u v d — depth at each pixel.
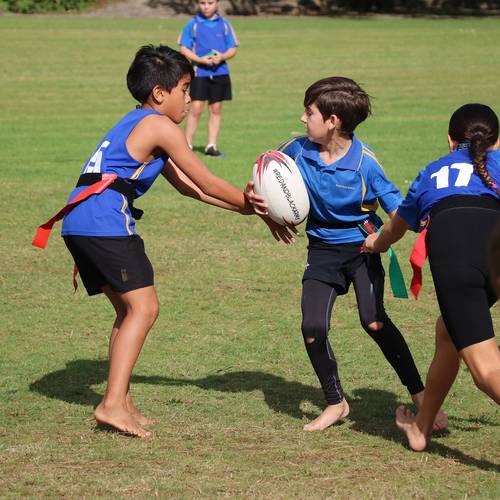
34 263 19.83
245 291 18.14
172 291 18.05
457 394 13.16
